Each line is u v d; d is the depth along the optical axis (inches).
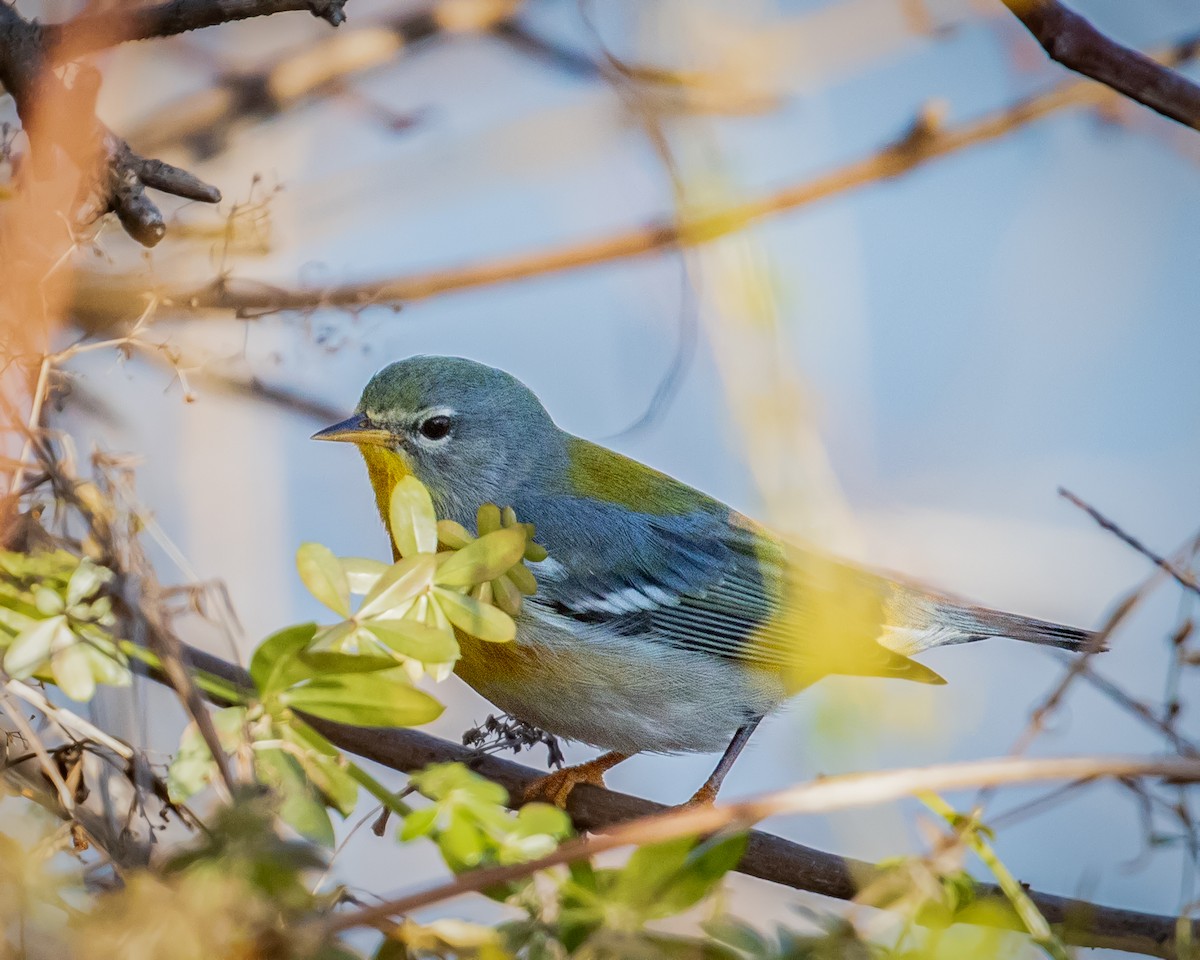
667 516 114.3
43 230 111.1
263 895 101.9
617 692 113.7
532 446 114.3
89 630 110.3
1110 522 111.2
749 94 113.0
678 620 114.0
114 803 110.4
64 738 110.6
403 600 110.7
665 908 110.0
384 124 114.2
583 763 113.6
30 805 110.3
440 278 113.0
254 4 111.2
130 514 110.4
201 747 110.1
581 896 109.9
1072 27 111.3
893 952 109.9
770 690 114.0
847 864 111.6
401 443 114.0
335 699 110.3
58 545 110.7
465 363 114.2
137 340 111.3
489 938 105.8
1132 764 105.9
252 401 112.7
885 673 113.5
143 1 111.7
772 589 114.0
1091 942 110.4
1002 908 110.1
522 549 110.7
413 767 112.4
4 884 102.9
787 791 106.7
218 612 110.4
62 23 111.3
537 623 113.7
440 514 114.1
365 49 114.2
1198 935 110.6
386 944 110.0
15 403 110.9
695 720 113.9
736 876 112.0
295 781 110.2
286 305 112.7
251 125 114.1
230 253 112.6
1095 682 110.9
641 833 105.3
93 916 101.0
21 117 111.3
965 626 113.9
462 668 113.4
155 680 110.9
